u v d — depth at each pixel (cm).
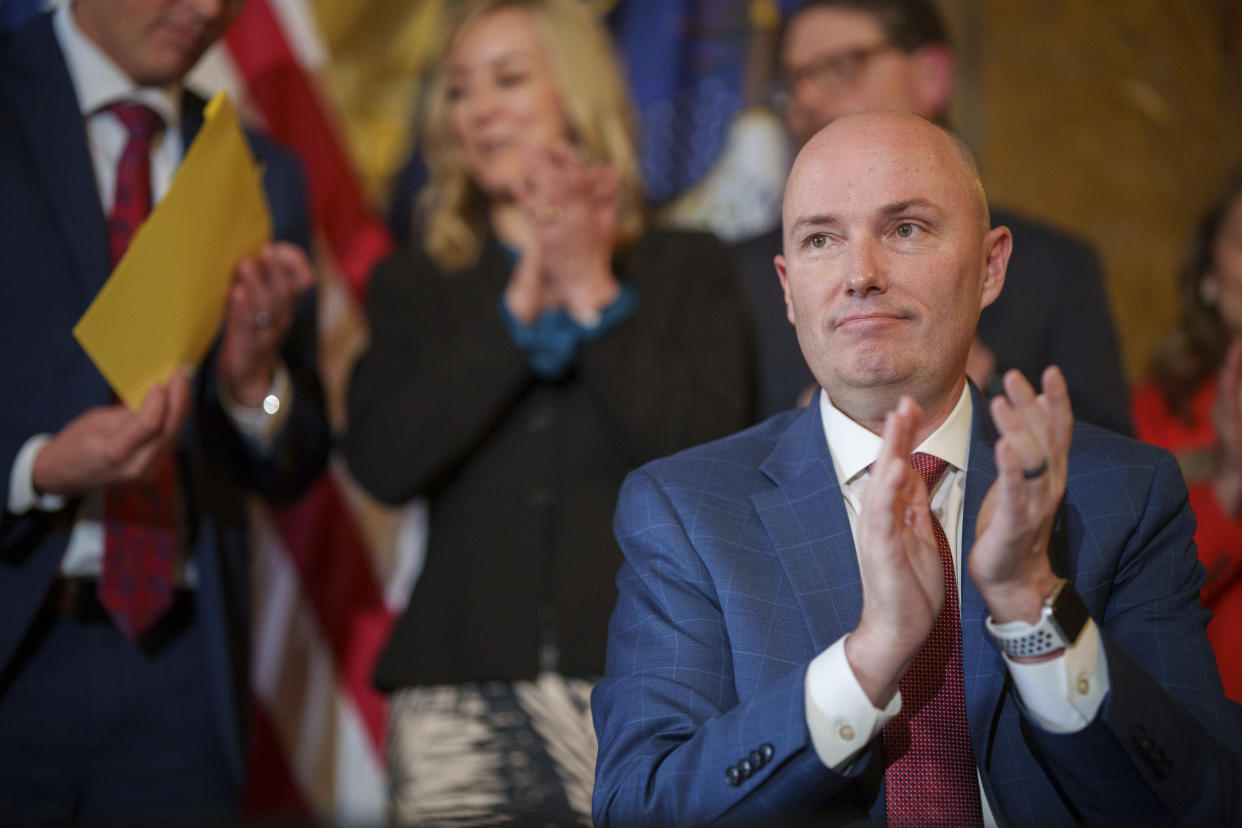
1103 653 387
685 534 464
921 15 929
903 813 413
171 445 686
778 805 382
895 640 380
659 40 1080
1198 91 1270
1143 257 1228
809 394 798
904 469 375
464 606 729
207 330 712
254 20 1066
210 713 736
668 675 440
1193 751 391
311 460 812
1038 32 1218
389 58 1082
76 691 699
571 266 789
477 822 353
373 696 1020
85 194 736
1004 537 376
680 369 774
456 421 757
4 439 695
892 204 432
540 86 938
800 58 934
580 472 760
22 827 351
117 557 707
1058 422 375
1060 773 396
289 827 299
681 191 1066
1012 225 856
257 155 838
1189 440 1005
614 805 407
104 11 748
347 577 1034
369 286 865
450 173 974
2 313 714
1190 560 452
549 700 699
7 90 751
